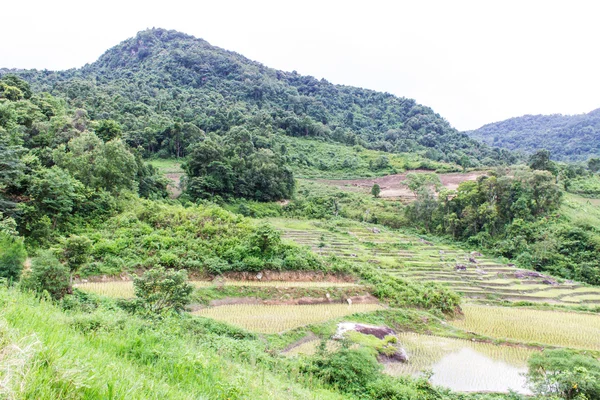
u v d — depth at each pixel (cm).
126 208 3938
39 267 1998
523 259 5825
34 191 3281
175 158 8950
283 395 1061
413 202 7788
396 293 3650
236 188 7081
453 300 3709
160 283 2138
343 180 10144
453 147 14762
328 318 2981
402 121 18375
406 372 2442
